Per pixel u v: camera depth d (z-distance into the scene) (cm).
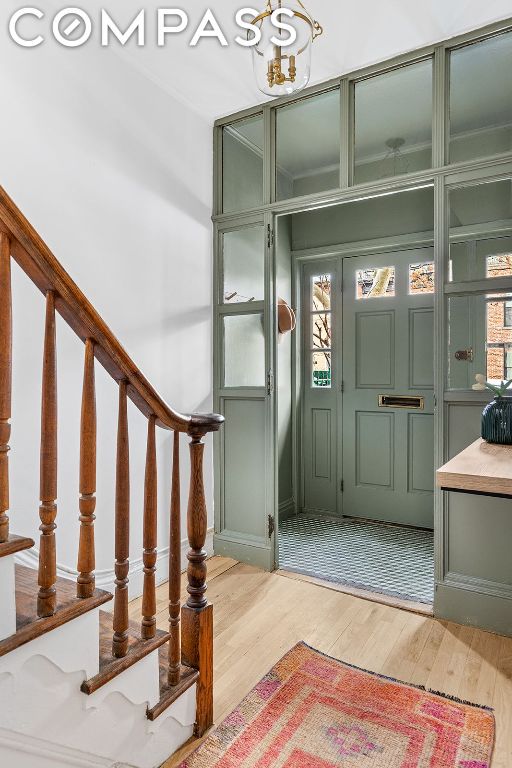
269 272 302
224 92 288
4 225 101
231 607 253
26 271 110
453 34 238
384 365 397
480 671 198
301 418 427
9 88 202
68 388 223
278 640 222
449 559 242
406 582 286
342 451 416
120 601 135
